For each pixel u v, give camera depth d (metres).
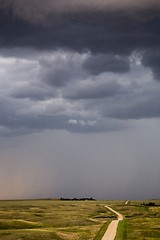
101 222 128.88
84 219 138.38
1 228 106.00
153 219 132.00
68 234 92.44
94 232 96.75
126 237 87.50
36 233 89.25
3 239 80.38
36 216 146.12
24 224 113.44
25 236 84.50
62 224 121.75
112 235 90.88
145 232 95.50
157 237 88.12
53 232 91.94
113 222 124.00
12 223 112.44
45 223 123.38
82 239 84.81
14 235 85.62
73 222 126.62
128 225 112.81
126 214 173.75
